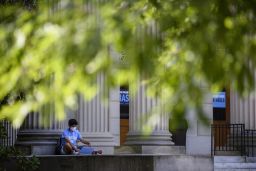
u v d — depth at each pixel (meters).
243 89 8.70
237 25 9.27
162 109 8.88
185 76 8.62
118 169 23.16
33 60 8.64
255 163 27.86
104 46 8.16
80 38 8.18
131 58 8.49
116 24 8.47
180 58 9.00
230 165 27.50
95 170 22.94
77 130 25.25
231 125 29.62
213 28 8.88
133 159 23.36
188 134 28.50
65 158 22.69
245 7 9.68
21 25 9.24
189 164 24.42
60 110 8.55
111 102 29.06
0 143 20.84
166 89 9.16
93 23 8.45
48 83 8.85
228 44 8.89
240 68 8.70
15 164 20.72
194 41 8.72
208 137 28.70
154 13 9.82
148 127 8.91
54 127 25.02
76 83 8.40
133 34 8.58
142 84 9.53
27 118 25.03
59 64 8.34
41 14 9.10
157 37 9.30
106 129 27.34
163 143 27.03
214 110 33.16
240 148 29.22
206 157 24.83
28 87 9.19
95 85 8.47
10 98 14.57
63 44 8.23
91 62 8.16
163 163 23.83
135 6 9.58
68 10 8.80
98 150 26.47
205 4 9.20
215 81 8.74
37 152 24.72
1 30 9.17
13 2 17.70
